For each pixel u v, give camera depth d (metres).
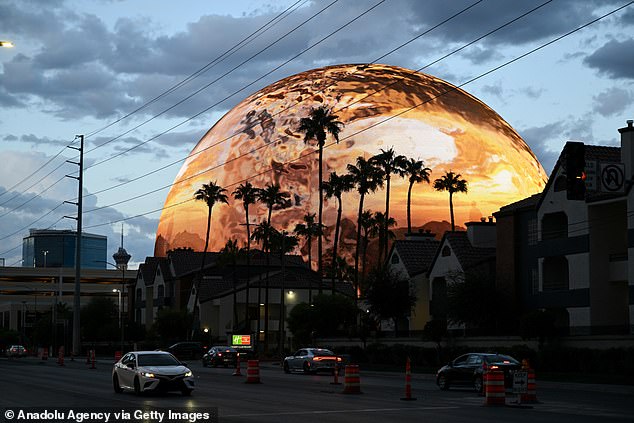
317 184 172.62
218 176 189.25
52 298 186.38
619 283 57.59
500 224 66.25
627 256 56.56
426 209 169.88
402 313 75.19
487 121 193.62
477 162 180.25
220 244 179.62
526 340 56.44
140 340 120.25
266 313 101.00
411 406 28.47
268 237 118.50
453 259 73.06
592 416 25.09
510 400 32.34
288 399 31.19
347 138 175.75
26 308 176.12
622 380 44.47
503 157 185.75
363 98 182.00
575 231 59.00
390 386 41.62
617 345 49.62
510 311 63.06
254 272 118.25
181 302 122.12
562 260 61.50
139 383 31.92
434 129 180.88
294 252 165.25
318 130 108.25
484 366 36.16
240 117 197.25
